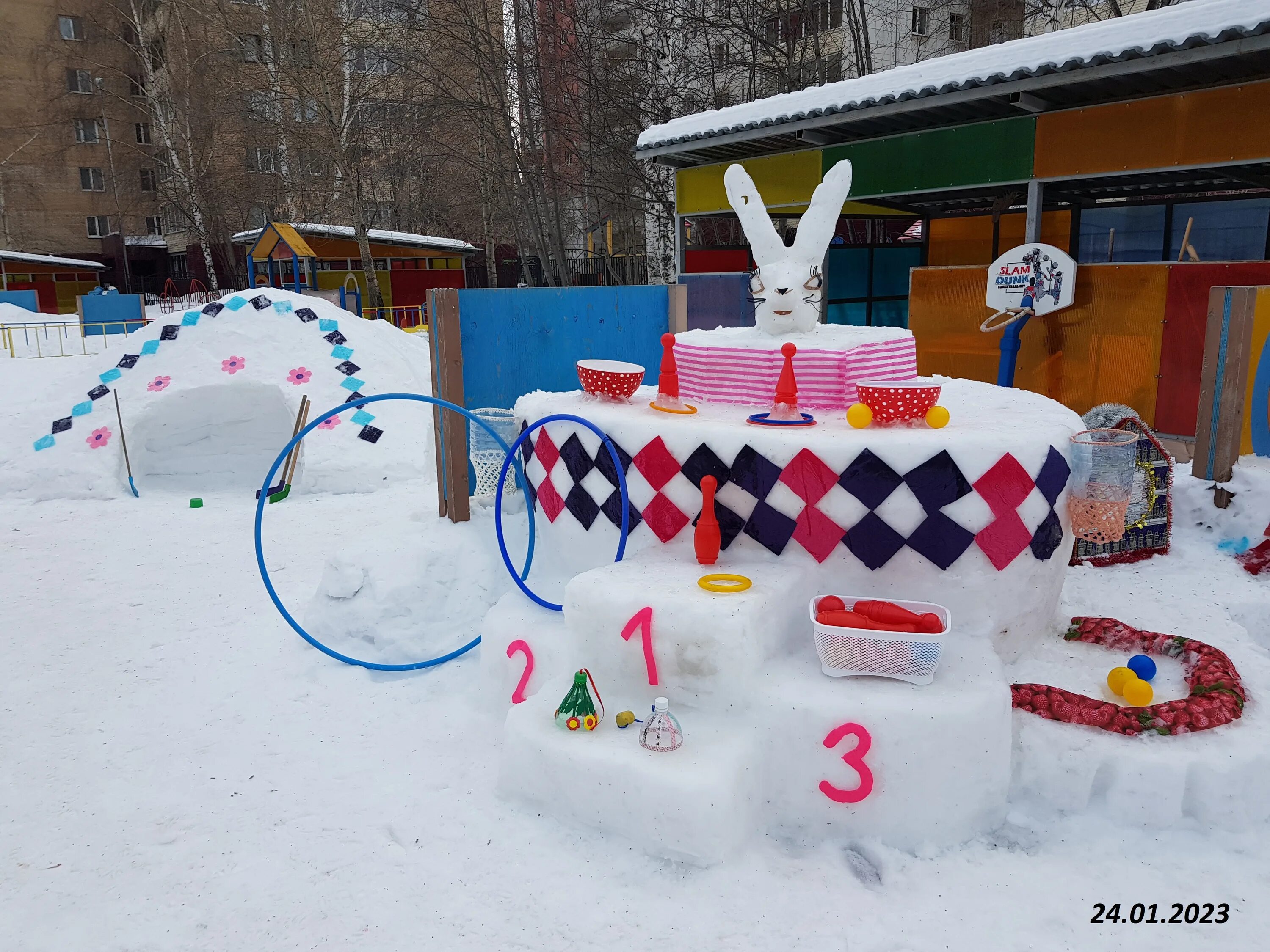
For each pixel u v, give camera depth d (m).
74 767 3.21
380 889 2.50
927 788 2.63
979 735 2.63
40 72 32.34
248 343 8.05
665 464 3.32
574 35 14.86
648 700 2.96
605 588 2.99
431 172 25.50
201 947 2.30
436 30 16.56
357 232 21.05
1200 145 6.01
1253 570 4.34
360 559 4.25
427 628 4.09
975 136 7.24
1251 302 4.70
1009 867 2.54
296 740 3.37
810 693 2.73
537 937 2.30
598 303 5.23
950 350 7.64
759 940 2.26
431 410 8.27
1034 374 7.07
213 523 6.57
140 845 2.74
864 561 3.10
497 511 3.61
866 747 2.63
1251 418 5.03
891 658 2.74
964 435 3.04
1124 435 3.21
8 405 9.19
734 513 3.23
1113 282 6.50
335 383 7.97
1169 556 4.57
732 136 8.12
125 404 7.73
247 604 4.86
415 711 3.57
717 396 3.91
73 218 34.03
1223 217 9.32
